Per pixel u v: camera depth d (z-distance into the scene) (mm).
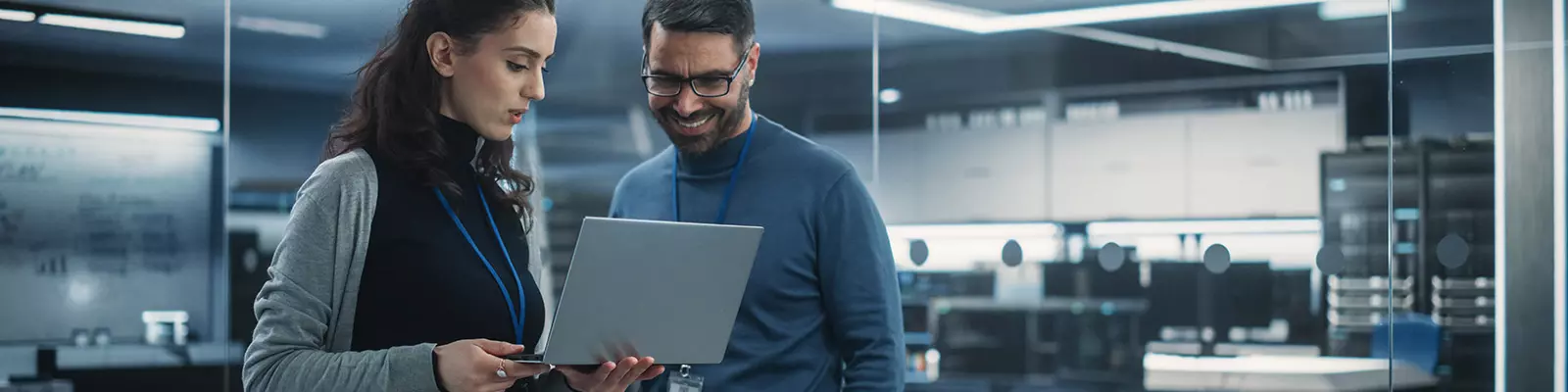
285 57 4191
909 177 4352
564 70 4613
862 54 4340
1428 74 3396
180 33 4051
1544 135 3176
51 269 3809
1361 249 3797
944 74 4289
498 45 1438
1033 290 4266
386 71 1470
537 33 1462
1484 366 3320
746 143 2143
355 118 1486
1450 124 3355
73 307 3846
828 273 2088
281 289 1357
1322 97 3846
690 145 2092
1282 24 3885
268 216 4195
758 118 2207
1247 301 4012
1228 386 4027
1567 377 3127
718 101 2021
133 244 3943
